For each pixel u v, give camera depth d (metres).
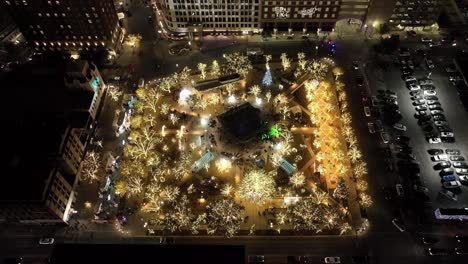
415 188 135.62
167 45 185.38
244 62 171.62
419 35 183.50
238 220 129.12
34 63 169.62
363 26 183.62
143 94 158.62
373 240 125.38
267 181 130.50
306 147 147.50
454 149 146.00
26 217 126.25
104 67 176.88
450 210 127.25
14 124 135.00
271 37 186.00
